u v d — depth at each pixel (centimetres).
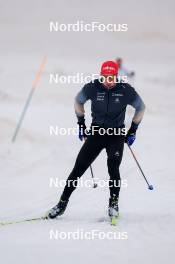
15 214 2025
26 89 7912
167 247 1435
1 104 6506
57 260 1325
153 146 3650
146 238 1529
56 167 3164
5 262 1312
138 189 2280
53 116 5641
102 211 1936
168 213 1827
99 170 2914
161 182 2420
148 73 11425
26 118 5362
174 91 8556
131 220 1758
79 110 1788
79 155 1759
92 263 1300
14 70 10256
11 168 3164
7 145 3775
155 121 5325
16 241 1523
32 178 2866
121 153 1742
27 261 1319
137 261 1317
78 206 2047
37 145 3859
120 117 1728
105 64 1692
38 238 1552
